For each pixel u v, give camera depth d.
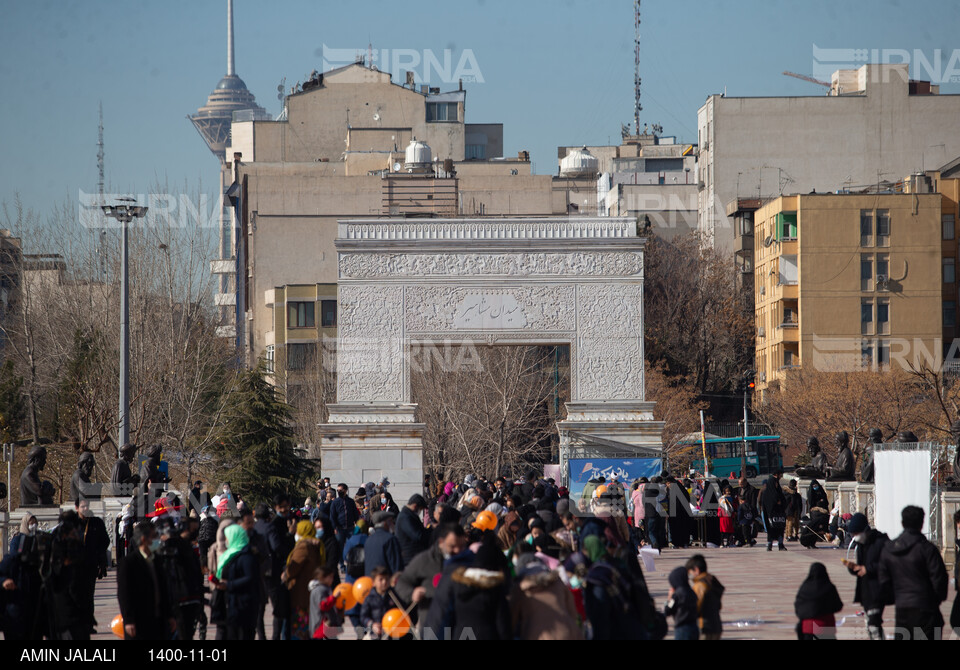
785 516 45.72
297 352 100.25
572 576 17.88
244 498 70.31
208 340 73.44
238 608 20.61
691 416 94.44
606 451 63.47
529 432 87.62
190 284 73.62
